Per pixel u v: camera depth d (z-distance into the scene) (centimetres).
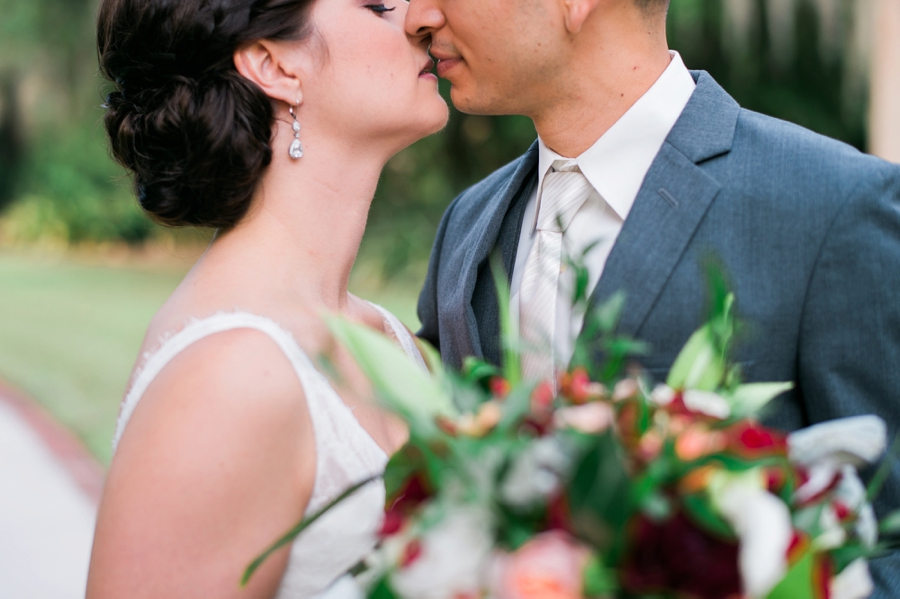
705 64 1146
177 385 142
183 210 171
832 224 158
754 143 171
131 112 169
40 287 1491
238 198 166
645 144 177
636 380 107
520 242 196
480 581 90
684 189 169
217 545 137
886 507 152
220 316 153
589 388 105
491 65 178
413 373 108
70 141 1997
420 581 90
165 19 162
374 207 1309
